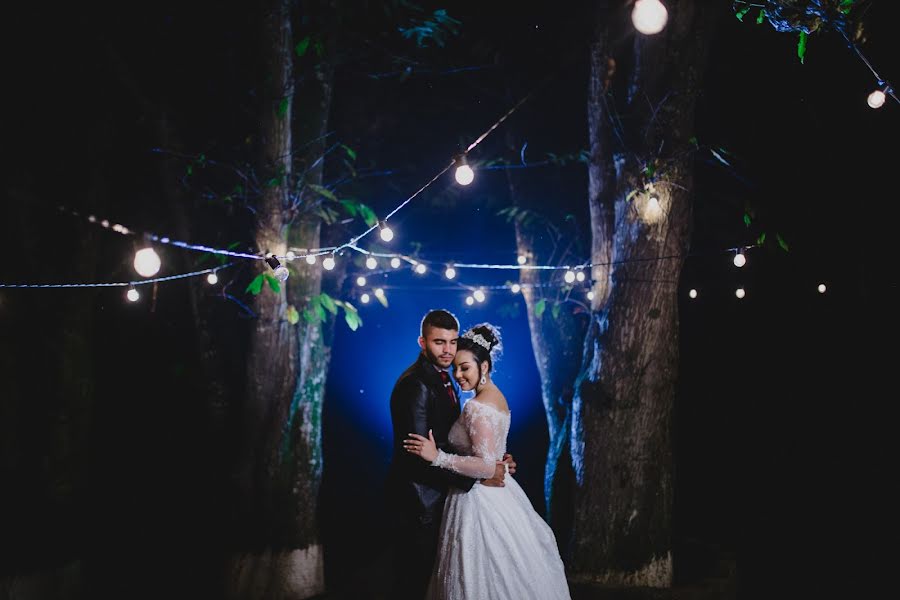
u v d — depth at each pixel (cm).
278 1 658
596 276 756
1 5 691
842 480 999
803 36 550
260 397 725
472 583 466
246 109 730
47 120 728
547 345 832
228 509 744
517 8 859
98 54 723
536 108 854
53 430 726
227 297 735
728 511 1020
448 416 500
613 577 711
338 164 872
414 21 828
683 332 1044
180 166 742
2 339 710
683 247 720
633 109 704
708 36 696
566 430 773
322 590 769
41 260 729
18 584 696
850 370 988
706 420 1045
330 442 1106
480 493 484
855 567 972
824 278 956
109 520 844
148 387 877
